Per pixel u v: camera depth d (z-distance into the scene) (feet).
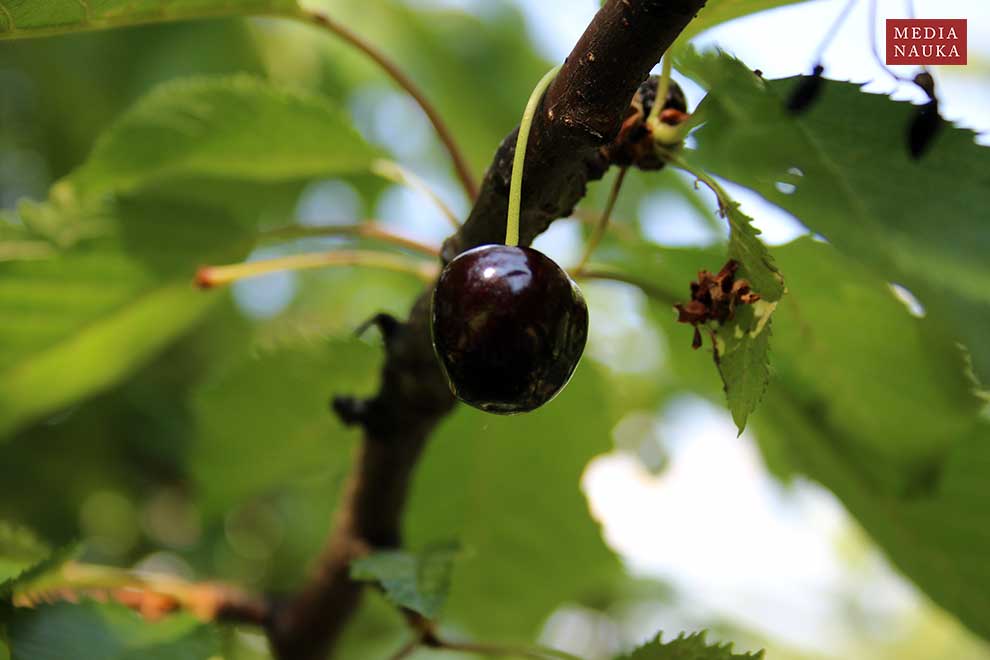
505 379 1.32
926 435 1.56
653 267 1.67
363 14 2.49
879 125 1.35
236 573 2.97
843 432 1.60
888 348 1.53
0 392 1.81
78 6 1.49
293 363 1.72
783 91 1.35
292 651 1.61
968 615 1.67
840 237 1.35
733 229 1.36
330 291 2.82
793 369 1.59
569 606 2.58
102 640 1.48
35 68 2.42
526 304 1.32
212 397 1.73
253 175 1.72
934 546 1.64
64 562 1.48
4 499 2.51
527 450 1.79
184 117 1.65
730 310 1.36
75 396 1.91
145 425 2.69
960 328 1.27
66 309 1.74
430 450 1.78
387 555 1.48
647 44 1.31
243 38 2.43
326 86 2.55
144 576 1.57
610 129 1.34
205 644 1.50
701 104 1.38
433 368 1.49
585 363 1.75
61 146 2.59
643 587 2.63
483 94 2.58
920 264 1.30
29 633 1.46
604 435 1.78
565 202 1.41
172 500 2.88
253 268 1.62
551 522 1.87
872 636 3.43
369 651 2.31
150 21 1.54
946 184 1.33
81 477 2.63
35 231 1.69
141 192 1.69
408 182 1.65
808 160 1.37
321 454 1.83
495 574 1.92
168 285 1.74
